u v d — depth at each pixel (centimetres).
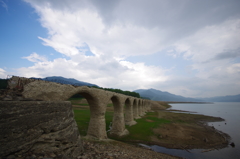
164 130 2645
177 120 4059
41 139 689
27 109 654
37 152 659
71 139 869
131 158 1109
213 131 2933
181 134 2455
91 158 896
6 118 565
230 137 2567
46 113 745
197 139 2267
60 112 837
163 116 4838
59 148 761
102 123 1759
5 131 552
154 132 2472
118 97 2227
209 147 1975
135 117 3984
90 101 1670
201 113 6944
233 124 3878
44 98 899
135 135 2259
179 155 1658
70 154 823
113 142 1683
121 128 2230
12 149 561
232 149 1947
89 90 1455
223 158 1652
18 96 749
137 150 1529
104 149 1239
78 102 6312
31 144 640
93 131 1719
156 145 1911
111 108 5938
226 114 6562
